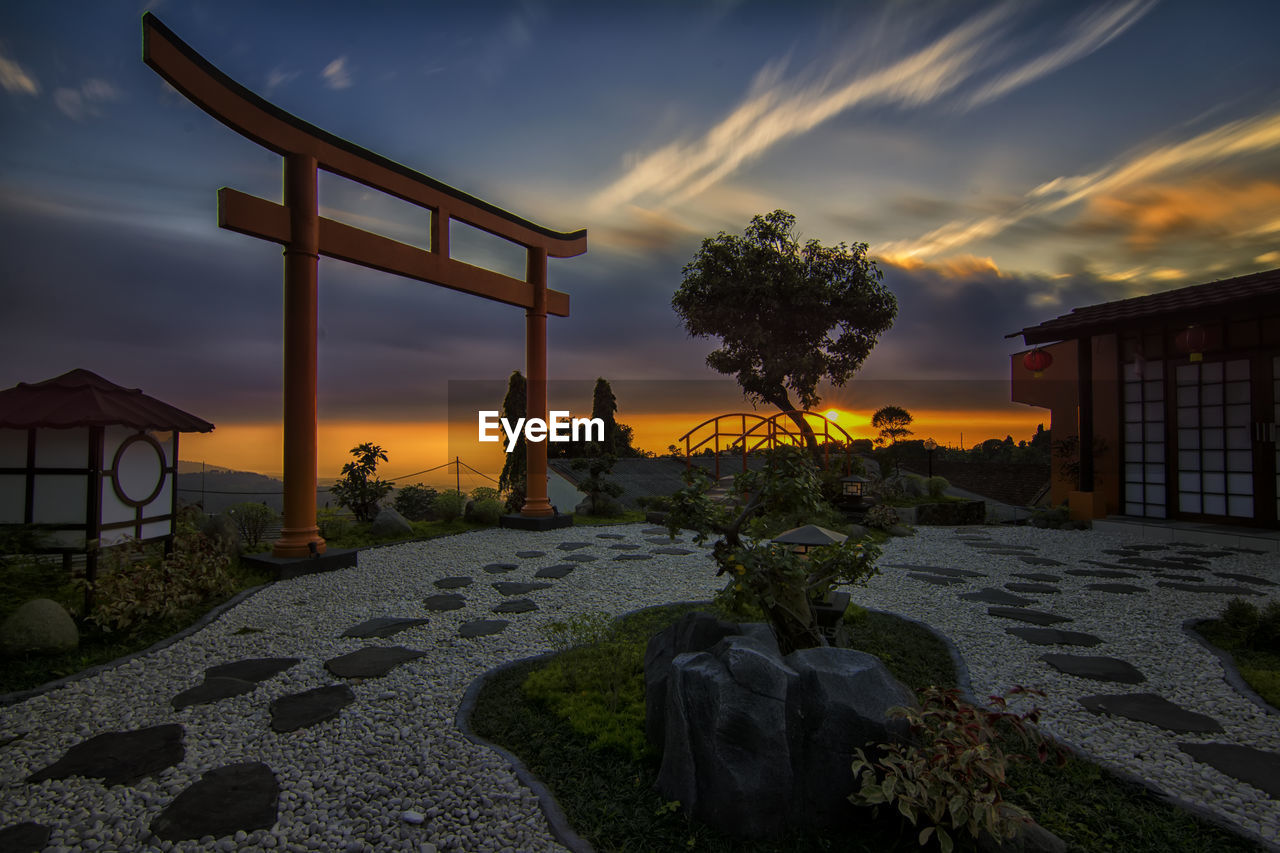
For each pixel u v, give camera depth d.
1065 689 4.28
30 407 5.77
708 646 3.67
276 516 10.14
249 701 4.08
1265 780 3.06
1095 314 12.99
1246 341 11.03
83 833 2.69
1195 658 4.88
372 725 3.73
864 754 2.71
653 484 18.12
